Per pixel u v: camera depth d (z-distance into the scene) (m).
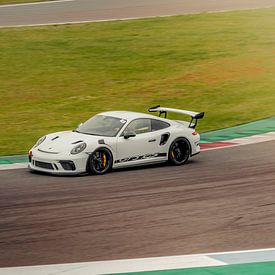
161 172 32.41
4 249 20.05
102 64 68.81
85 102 56.03
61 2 102.62
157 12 92.00
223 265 18.61
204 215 24.09
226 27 81.62
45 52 73.50
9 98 58.06
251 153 37.34
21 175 31.88
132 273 17.94
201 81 61.28
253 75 62.66
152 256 19.41
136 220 23.39
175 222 23.16
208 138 42.91
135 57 70.88
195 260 19.05
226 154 37.19
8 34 80.75
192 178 30.83
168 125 34.66
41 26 84.81
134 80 62.97
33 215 24.09
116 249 20.06
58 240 20.98
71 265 18.55
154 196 27.11
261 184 29.38
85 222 23.14
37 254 19.55
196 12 91.19
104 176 31.39
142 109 53.25
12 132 46.03
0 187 29.12
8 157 37.56
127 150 32.78
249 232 21.95
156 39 77.31
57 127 47.59
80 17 89.94
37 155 32.16
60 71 66.75
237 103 53.94
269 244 20.62
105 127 33.56
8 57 71.69
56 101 56.72
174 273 17.94
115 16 90.00
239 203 25.91
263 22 83.69
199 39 76.62
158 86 60.38
